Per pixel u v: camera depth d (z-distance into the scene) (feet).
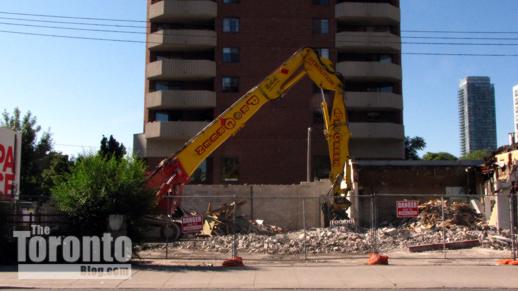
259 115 179.32
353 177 109.70
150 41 181.98
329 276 45.01
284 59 182.09
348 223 88.99
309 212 106.01
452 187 114.42
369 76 182.70
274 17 184.75
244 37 182.50
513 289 39.14
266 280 43.16
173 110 182.70
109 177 55.31
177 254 65.57
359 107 181.37
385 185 113.50
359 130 177.06
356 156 179.42
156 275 45.65
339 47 184.65
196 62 179.01
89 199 53.67
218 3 183.83
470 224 92.38
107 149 155.53
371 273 46.50
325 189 106.22
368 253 64.95
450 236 74.18
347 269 49.03
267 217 106.22
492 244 68.03
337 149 88.22
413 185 114.21
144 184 57.21
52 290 39.24
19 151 68.08
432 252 63.98
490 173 102.73
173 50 185.88
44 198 58.75
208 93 177.37
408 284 41.09
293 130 179.11
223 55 181.27
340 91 88.58
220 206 104.47
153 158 175.11
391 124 178.09
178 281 42.78
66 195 54.03
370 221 107.34
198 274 46.21
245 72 180.55
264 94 85.15
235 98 178.81
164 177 81.20
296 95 180.65
